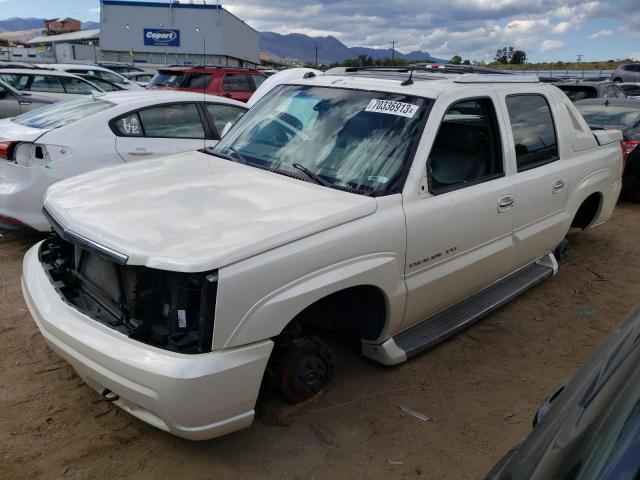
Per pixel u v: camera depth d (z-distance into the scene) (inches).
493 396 141.8
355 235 116.6
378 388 140.6
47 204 130.5
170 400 95.7
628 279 228.2
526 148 171.5
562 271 232.5
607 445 53.8
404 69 176.2
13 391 131.8
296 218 112.7
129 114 235.9
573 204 195.6
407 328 146.1
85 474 108.1
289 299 105.5
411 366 152.0
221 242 101.7
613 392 61.0
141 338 100.8
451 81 152.1
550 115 186.4
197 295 98.1
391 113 142.5
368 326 136.6
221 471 110.8
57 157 212.7
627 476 50.0
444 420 130.8
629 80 1051.3
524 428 129.8
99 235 106.3
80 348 105.4
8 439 116.0
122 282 104.5
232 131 171.8
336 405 132.9
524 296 204.7
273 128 159.3
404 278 131.6
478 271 155.2
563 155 189.3
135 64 1406.3
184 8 1593.3
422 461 117.1
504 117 161.9
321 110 153.8
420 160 133.0
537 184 171.5
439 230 136.1
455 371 151.7
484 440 125.0
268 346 104.3
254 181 133.9
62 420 123.0
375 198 125.0
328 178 135.4
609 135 222.4
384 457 117.5
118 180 137.4
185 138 249.8
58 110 245.6
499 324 181.6
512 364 157.6
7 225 210.2
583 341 173.6
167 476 108.8
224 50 1612.9
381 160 134.8
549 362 159.9
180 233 105.0
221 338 98.7
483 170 157.2
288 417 127.0
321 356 128.0
